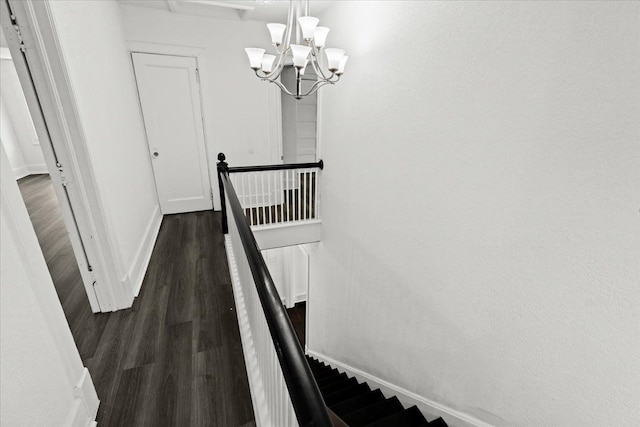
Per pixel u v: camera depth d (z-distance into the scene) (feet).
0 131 19.52
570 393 3.91
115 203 7.30
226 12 12.26
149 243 10.34
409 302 7.34
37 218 12.84
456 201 5.54
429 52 5.82
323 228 12.36
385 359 8.72
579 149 3.51
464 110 5.14
